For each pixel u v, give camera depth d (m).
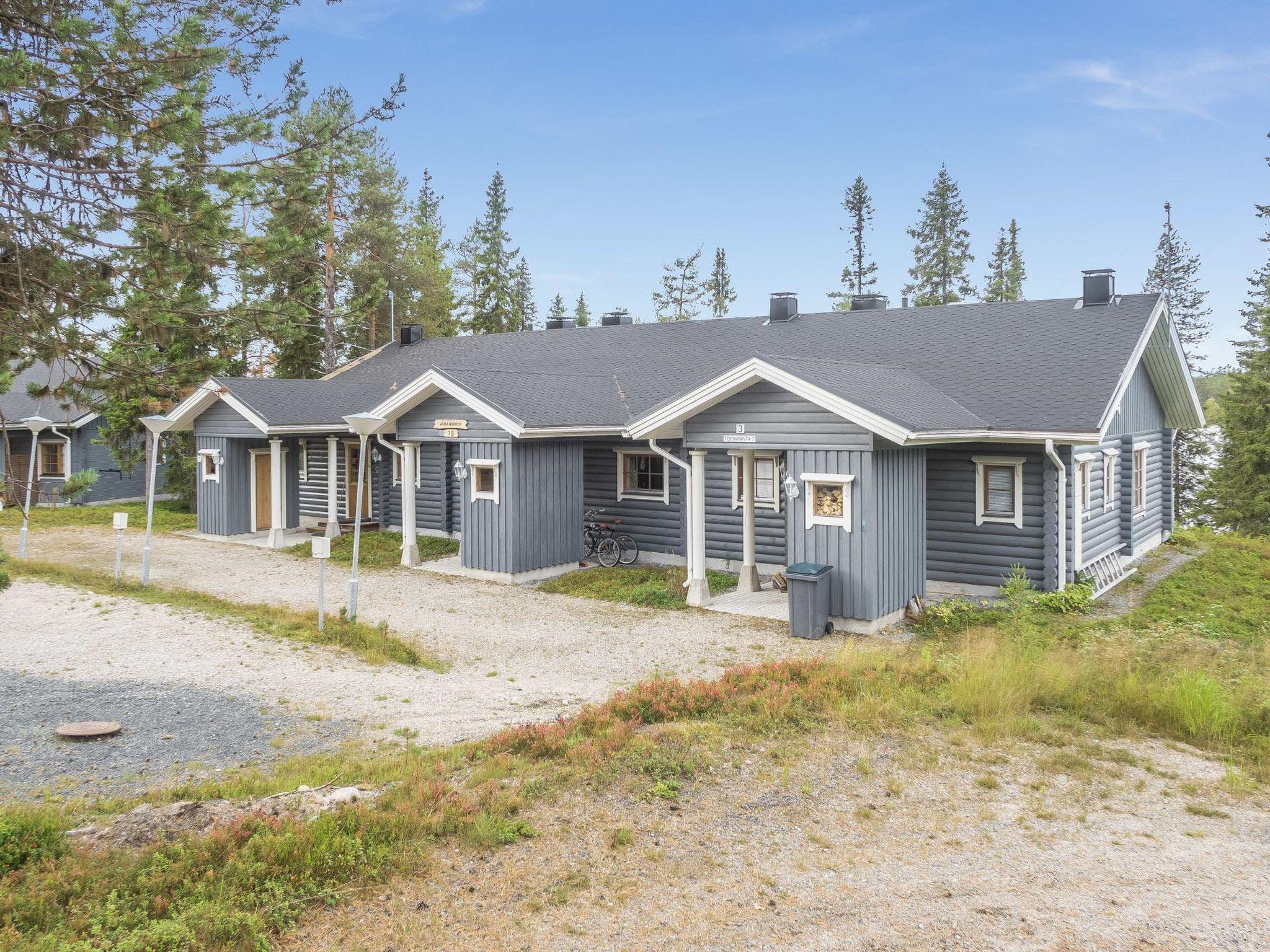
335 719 9.27
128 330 6.62
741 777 7.19
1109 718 8.84
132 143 6.26
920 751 7.80
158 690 10.03
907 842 6.07
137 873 5.16
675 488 18.75
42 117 5.88
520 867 5.61
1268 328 32.28
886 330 20.11
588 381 20.20
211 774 7.71
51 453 30.25
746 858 5.82
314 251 7.62
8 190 5.88
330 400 23.64
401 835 5.86
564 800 6.68
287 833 5.63
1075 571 15.38
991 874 5.61
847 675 9.68
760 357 13.35
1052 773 7.38
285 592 16.44
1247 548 22.66
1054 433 13.91
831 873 5.61
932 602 14.78
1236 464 31.91
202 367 6.73
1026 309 19.30
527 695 10.40
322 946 4.67
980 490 15.63
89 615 13.50
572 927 4.92
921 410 13.64
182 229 6.26
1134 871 5.66
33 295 6.07
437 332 45.16
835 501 13.31
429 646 12.75
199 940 4.49
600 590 16.33
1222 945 4.75
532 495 17.59
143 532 24.48
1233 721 8.41
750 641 12.95
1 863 5.16
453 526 21.86
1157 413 21.62
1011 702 8.88
